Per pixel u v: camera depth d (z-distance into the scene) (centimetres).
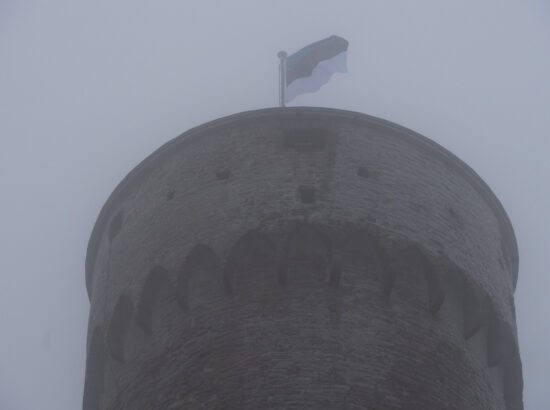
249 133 3853
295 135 3841
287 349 3225
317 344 3238
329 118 3875
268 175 3691
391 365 3247
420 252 3544
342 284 3400
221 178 3738
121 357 3556
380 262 3497
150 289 3569
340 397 3119
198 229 3597
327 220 3525
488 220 3941
